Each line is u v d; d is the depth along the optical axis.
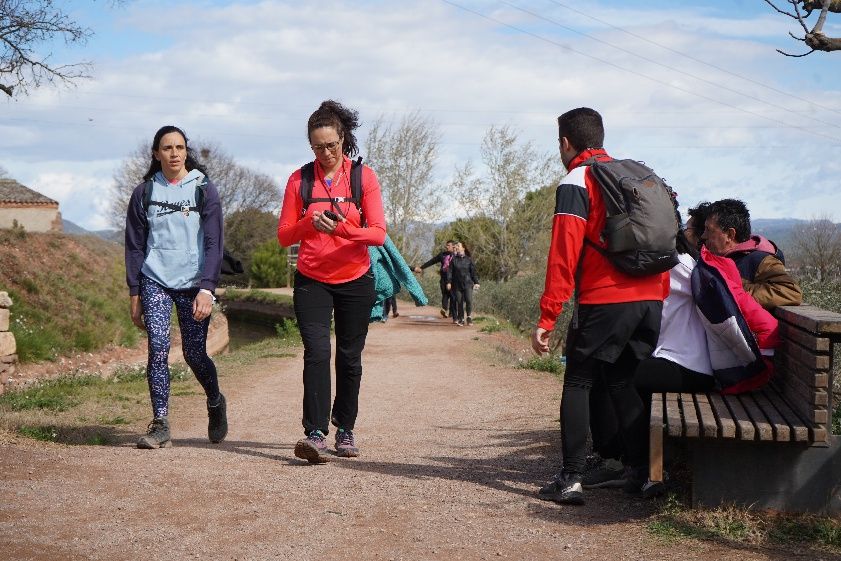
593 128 4.34
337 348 5.75
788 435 3.78
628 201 4.08
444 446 6.49
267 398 9.92
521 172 45.00
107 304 24.12
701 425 3.83
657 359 4.71
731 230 5.11
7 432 6.10
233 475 4.86
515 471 5.30
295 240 5.55
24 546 3.39
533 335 4.22
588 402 4.39
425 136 48.06
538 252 45.03
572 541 3.65
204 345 6.11
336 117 5.46
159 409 5.95
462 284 23.72
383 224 5.52
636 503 4.34
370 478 4.98
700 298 4.52
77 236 29.89
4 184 47.66
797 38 5.83
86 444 6.21
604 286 4.19
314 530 3.81
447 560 3.41
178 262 5.87
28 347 17.92
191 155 5.98
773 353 4.72
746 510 3.95
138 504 4.12
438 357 15.80
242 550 3.50
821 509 3.90
